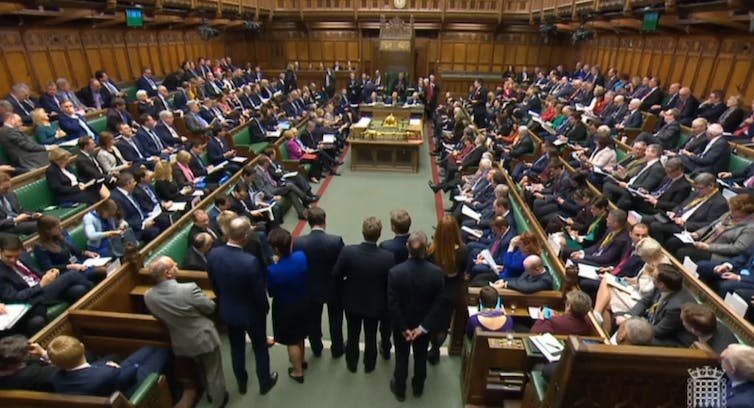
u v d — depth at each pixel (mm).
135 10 10969
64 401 2537
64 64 11445
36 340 3238
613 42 15914
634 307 3992
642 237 4629
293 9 19625
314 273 4078
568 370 2371
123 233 5344
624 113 10539
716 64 10617
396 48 19266
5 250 3900
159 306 3330
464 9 18953
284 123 12734
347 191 9820
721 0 7359
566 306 3686
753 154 6598
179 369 3717
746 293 4145
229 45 20703
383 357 4496
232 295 3498
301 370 4148
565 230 6086
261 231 6086
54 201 6191
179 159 7520
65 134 7719
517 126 11742
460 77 20125
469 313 4109
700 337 3027
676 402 2428
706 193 5527
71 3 9047
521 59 20562
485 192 7387
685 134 8391
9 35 9867
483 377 3629
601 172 7406
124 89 12148
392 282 3422
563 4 14688
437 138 13797
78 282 4391
